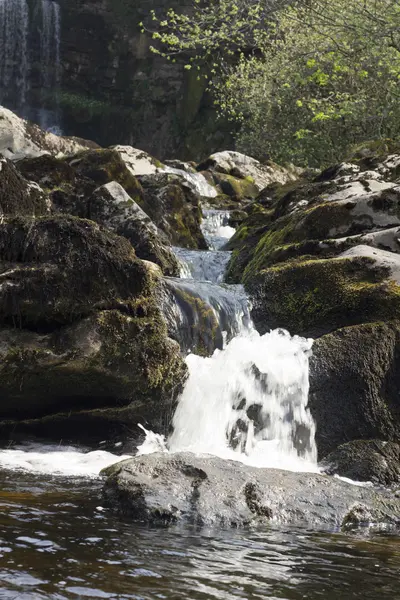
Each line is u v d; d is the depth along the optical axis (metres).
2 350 6.91
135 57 39.44
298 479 5.21
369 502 5.14
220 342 8.29
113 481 4.92
